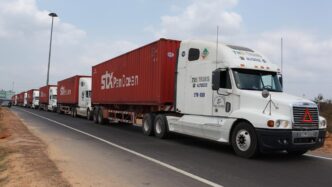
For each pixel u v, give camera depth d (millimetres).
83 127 22328
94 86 27953
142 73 18672
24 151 11062
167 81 16578
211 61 13016
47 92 57000
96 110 26547
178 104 14859
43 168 8672
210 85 12945
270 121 10414
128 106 21641
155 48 17156
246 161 10711
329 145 15586
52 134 17250
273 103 10812
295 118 10578
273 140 10391
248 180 8234
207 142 15164
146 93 18000
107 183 7656
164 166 9648
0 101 67062
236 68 12070
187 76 14336
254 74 12234
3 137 15555
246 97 11445
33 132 17953
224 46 12750
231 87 11969
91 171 8789
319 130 11070
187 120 14195
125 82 21188
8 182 7484
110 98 23844
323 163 10719
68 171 8602
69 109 40656
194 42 14148
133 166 9578
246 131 11234
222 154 11945
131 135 17750
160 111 16984
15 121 25078
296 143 10594
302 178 8594
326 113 35844
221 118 12359
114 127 23156
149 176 8430
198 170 9219
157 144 14281
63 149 12219
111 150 12328
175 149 12922
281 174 9000
